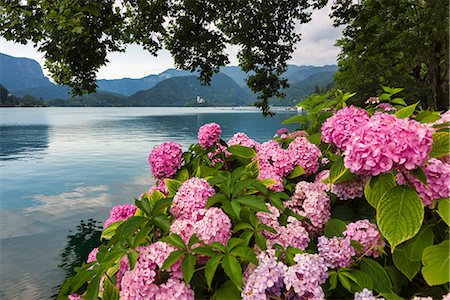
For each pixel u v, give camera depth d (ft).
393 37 45.55
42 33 23.68
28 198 46.32
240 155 7.34
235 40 40.52
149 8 33.94
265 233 4.92
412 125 4.34
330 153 7.82
